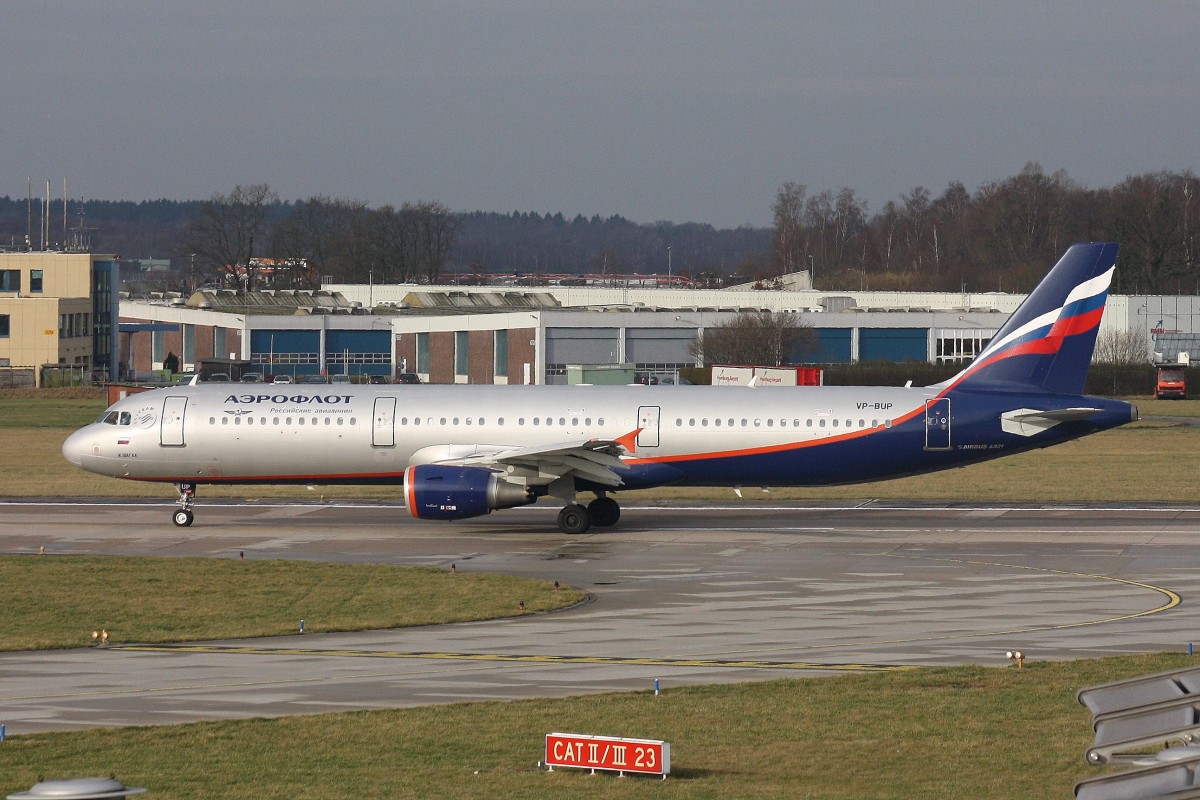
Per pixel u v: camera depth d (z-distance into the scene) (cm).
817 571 16162
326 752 8606
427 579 15550
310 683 10538
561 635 12444
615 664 11188
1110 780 5225
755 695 10056
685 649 11788
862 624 12912
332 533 19725
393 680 10631
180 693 10212
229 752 8606
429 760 8444
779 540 18875
